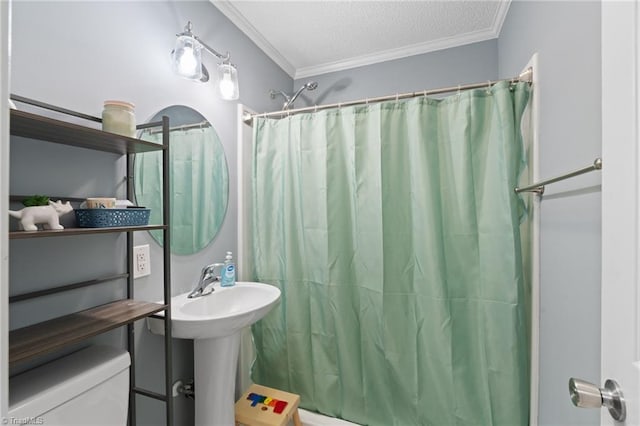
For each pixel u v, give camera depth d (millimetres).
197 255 1476
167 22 1298
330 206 1579
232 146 1732
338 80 2412
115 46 1073
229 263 1534
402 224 1479
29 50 833
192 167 1439
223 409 1271
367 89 2330
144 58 1188
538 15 1222
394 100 1497
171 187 1319
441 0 1669
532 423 1237
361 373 1548
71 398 762
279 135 1732
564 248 1002
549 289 1128
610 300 502
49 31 878
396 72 2246
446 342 1352
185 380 1376
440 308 1358
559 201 1039
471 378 1355
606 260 513
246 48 1875
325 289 1596
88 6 987
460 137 1356
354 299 1580
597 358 806
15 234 613
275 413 1393
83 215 863
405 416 1446
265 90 2082
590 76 831
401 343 1457
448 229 1401
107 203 894
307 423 1543
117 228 849
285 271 1700
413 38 2043
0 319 409
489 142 1321
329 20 1826
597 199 799
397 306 1464
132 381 1109
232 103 1740
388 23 1869
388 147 1479
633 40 458
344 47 2143
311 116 1652
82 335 773
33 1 843
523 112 1298
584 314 875
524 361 1249
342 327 1554
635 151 453
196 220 1469
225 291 1456
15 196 796
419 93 1436
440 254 1374
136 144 947
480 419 1324
